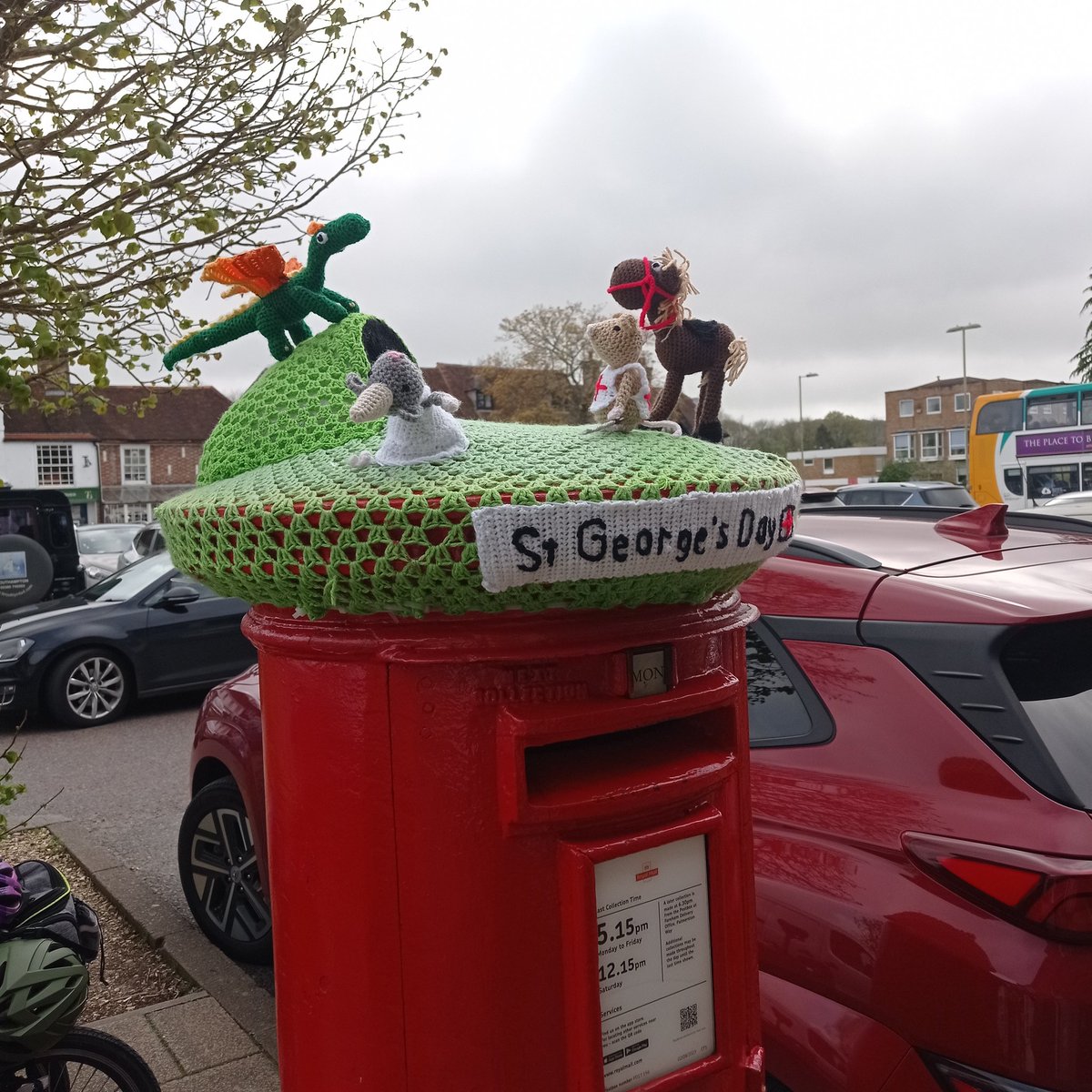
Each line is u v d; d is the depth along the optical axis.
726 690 1.42
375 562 1.13
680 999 1.39
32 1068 2.41
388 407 1.16
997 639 2.10
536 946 1.26
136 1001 3.39
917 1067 1.88
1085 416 20.50
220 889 3.77
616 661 1.27
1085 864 1.79
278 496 1.21
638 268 1.41
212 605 8.77
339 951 1.31
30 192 3.19
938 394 67.56
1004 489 21.66
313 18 3.31
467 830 1.24
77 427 45.81
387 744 1.25
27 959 2.19
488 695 1.23
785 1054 2.00
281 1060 1.45
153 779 6.56
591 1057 1.27
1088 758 1.98
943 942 1.86
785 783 2.22
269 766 1.42
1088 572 2.43
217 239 3.40
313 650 1.29
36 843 5.18
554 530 1.08
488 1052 1.26
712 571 1.25
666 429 1.46
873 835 2.02
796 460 73.00
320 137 3.40
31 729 8.20
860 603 2.35
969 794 1.98
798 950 2.02
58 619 8.30
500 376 38.06
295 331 1.64
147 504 46.97
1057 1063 1.74
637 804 1.29
